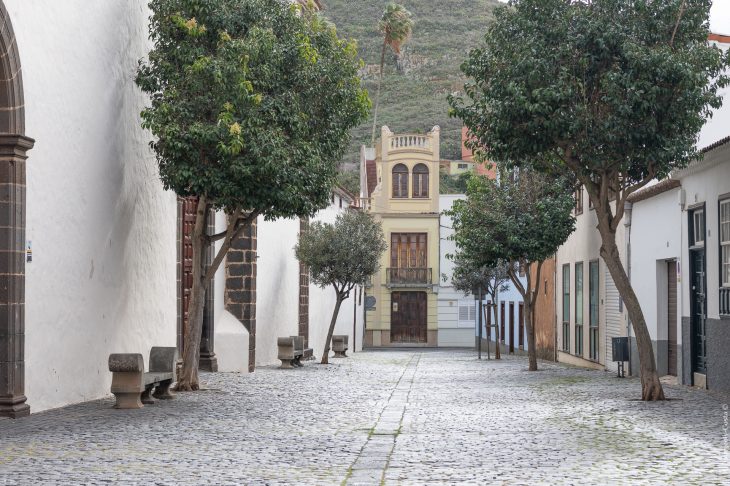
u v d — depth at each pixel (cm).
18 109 1443
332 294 4684
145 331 2102
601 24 1822
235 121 1780
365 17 15312
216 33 1888
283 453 1114
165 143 1811
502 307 5769
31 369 1520
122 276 1939
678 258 2322
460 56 13800
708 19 1889
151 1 2075
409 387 2256
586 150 1827
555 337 4034
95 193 1783
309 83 1944
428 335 6931
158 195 2178
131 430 1311
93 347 1784
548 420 1484
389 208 6931
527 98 1839
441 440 1247
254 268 2794
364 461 1056
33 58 1515
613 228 1862
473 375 2806
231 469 991
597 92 1866
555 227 3042
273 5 1966
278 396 1925
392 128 11100
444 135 10769
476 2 15925
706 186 2100
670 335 2495
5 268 1427
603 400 1822
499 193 3150
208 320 2675
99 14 1788
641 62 1764
